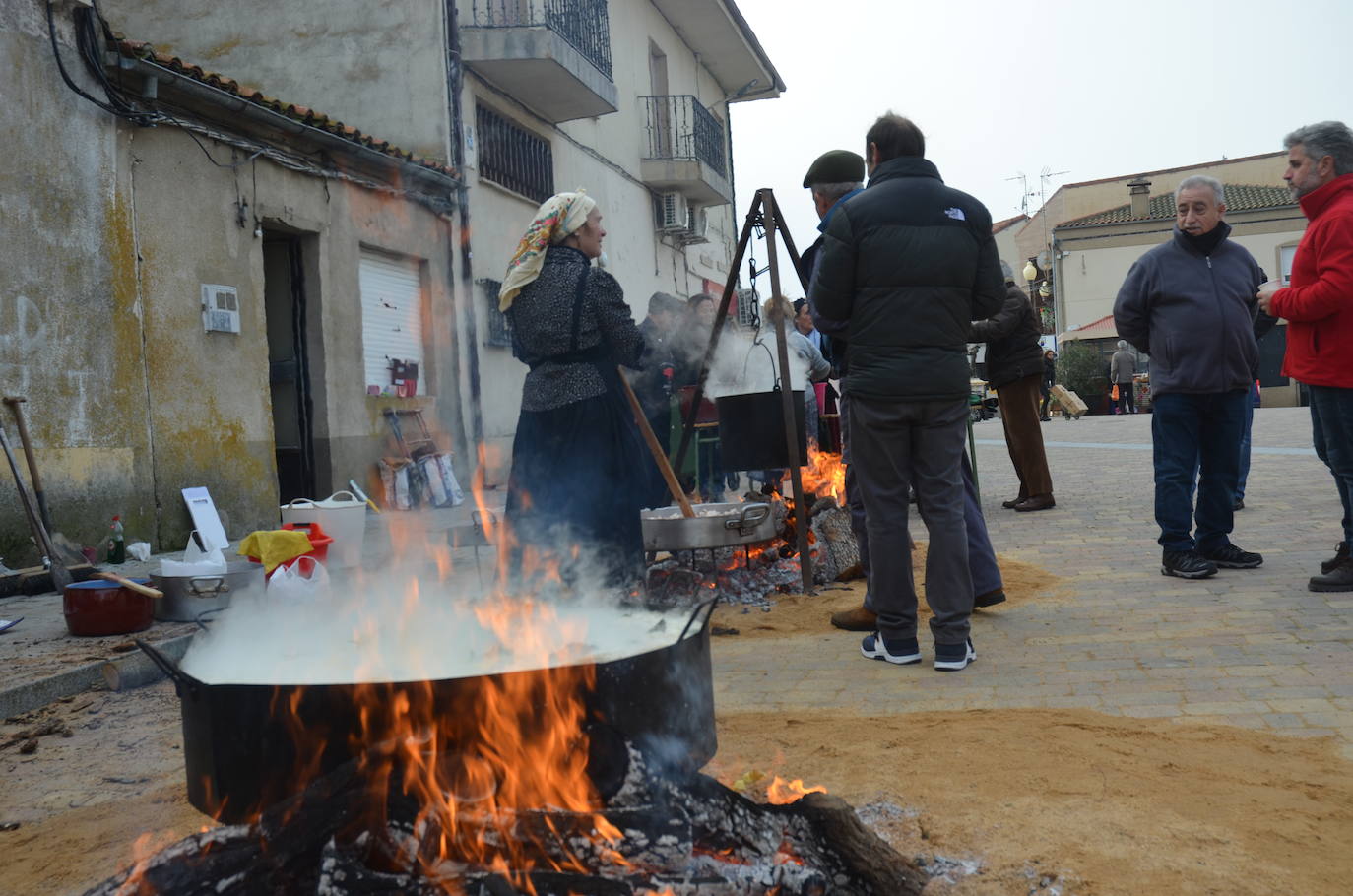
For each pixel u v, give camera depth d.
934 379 4.24
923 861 2.38
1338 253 4.91
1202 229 5.61
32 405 8.03
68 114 8.46
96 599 5.35
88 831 2.92
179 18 14.23
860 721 3.57
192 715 2.05
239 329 10.09
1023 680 4.01
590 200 4.93
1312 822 2.51
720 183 23.56
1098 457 14.73
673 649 2.09
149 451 9.04
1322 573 5.25
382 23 14.05
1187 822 2.52
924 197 4.28
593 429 4.78
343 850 1.82
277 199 10.87
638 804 1.95
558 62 14.80
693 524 5.36
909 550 4.44
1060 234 50.75
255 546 5.84
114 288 8.80
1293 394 37.66
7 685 4.38
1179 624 4.72
